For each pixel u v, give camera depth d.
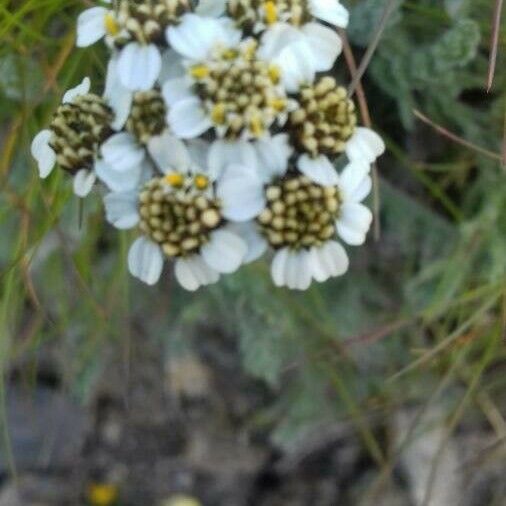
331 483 0.19
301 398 0.18
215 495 0.19
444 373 0.17
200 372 0.19
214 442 0.19
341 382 0.17
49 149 0.11
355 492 0.19
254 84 0.10
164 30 0.10
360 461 0.19
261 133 0.10
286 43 0.10
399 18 0.14
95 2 0.13
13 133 0.14
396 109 0.16
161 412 0.19
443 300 0.15
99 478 0.19
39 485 0.19
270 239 0.11
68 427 0.19
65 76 0.15
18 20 0.14
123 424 0.20
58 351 0.19
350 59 0.13
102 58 0.14
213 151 0.10
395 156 0.17
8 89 0.15
